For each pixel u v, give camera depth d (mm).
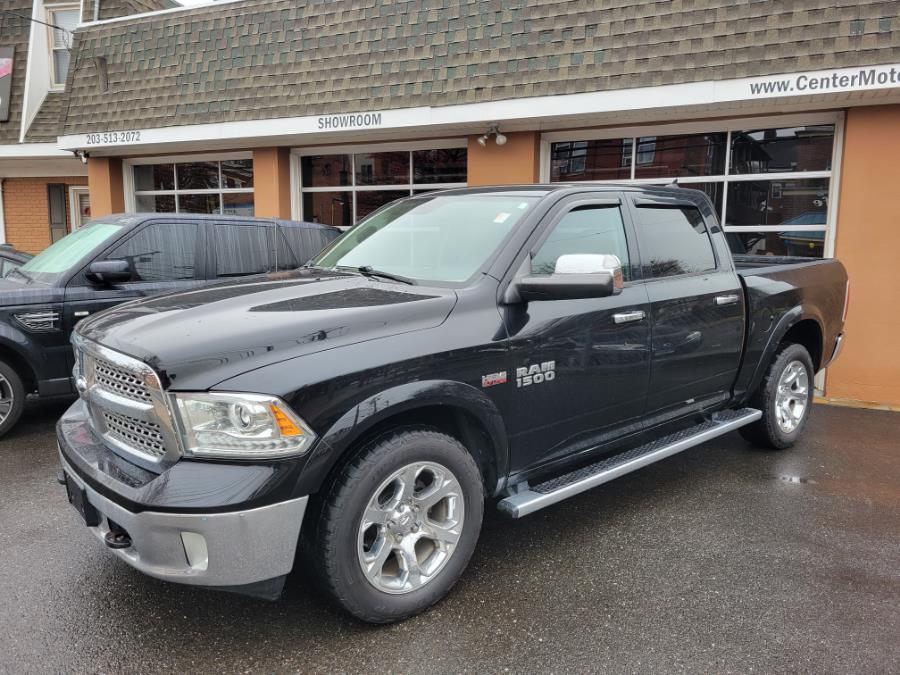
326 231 7477
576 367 3572
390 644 2854
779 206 7805
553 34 7871
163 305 3176
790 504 4402
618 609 3135
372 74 8789
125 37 10586
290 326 2756
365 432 2855
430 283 3434
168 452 2635
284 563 2605
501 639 2895
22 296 5449
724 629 2984
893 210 7008
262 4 9711
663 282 4148
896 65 6332
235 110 9539
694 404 4527
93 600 3188
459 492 3105
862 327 7230
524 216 3588
